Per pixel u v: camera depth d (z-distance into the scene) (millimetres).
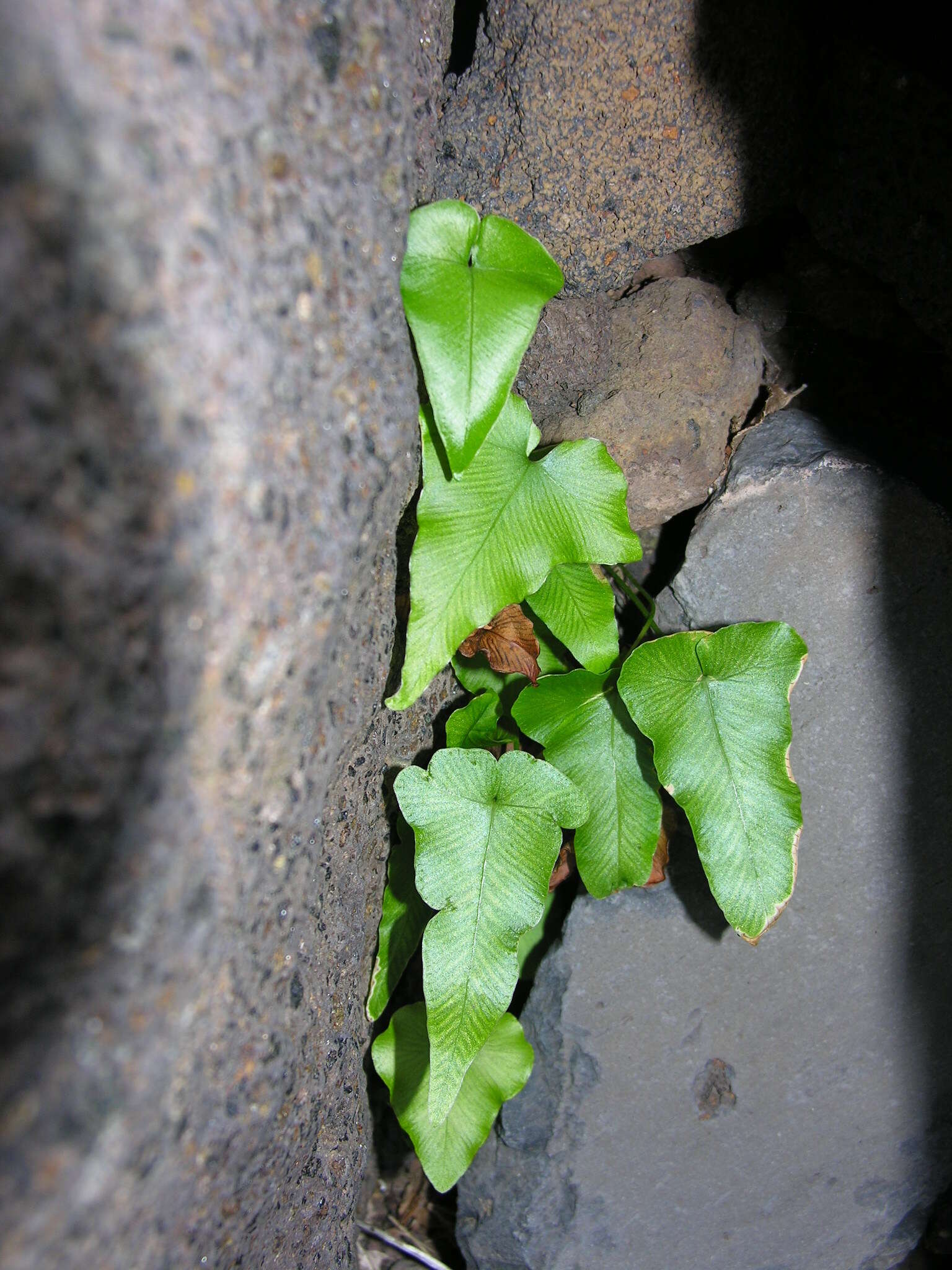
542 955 284
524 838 223
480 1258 284
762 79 227
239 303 149
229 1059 177
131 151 133
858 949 265
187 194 141
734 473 254
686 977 266
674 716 229
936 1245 301
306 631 170
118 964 145
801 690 252
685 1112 272
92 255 130
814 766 255
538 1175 275
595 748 240
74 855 139
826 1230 281
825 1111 273
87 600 135
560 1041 268
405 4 183
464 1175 284
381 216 181
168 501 141
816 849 259
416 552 203
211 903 159
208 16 145
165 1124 161
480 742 250
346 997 235
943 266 244
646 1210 276
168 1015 155
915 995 268
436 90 204
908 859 260
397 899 247
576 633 231
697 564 253
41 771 134
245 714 160
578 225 237
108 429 134
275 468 158
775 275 275
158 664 144
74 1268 149
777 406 272
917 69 229
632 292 270
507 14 221
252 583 155
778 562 250
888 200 243
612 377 258
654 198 236
